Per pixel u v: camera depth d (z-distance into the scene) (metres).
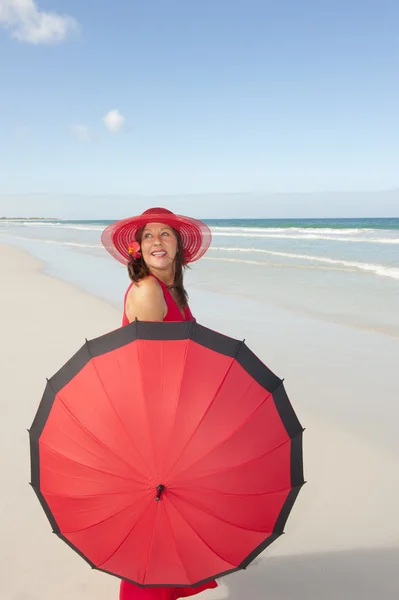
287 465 2.07
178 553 1.89
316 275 14.58
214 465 1.94
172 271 2.60
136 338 2.09
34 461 2.15
